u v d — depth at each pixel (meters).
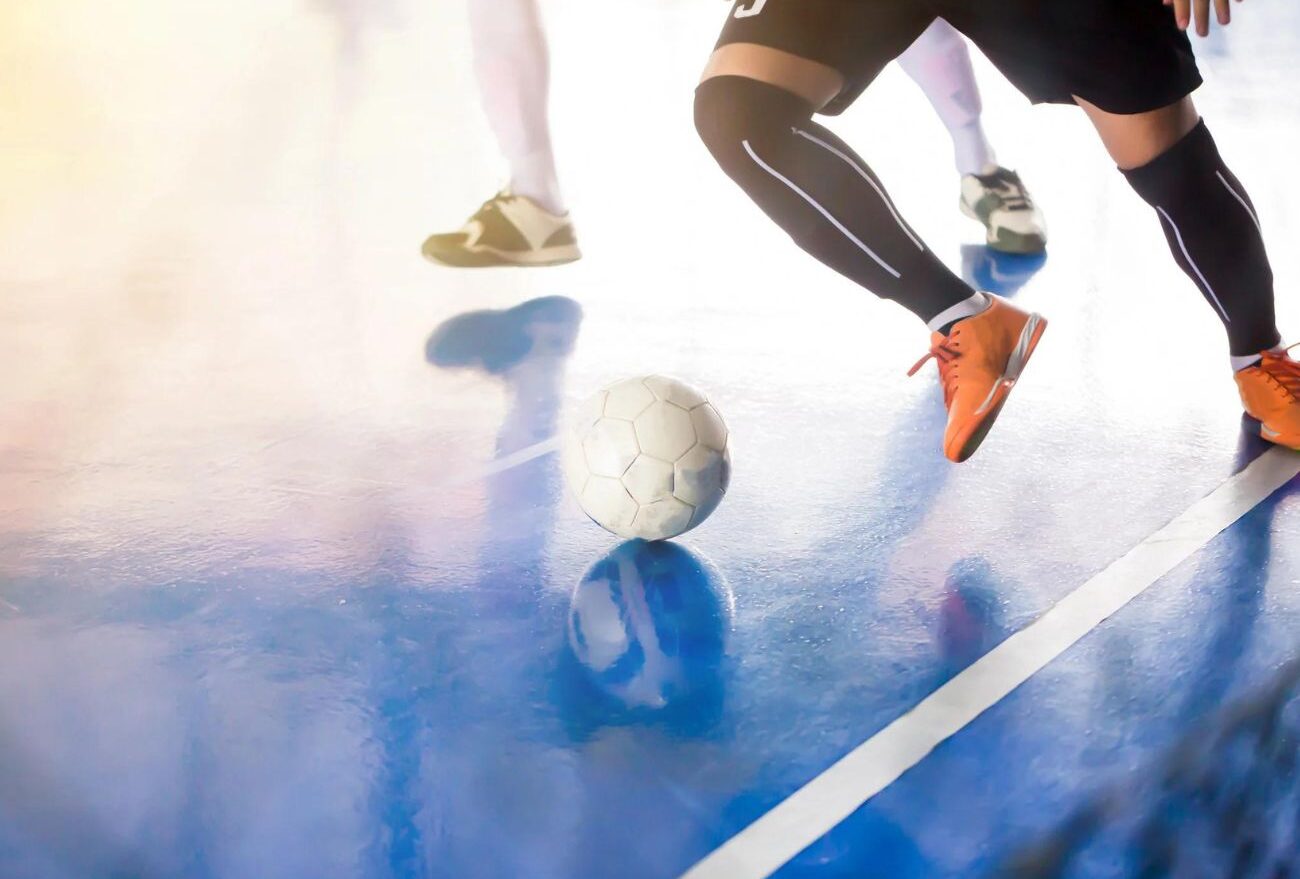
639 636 1.65
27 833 1.30
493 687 1.55
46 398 2.38
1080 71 1.78
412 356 2.60
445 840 1.29
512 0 2.91
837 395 2.41
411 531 1.92
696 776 1.39
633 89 5.05
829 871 1.25
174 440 2.21
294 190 3.78
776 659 1.61
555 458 2.16
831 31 1.71
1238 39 5.71
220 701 1.51
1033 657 1.61
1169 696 1.53
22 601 1.72
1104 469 2.12
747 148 1.75
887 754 1.42
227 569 1.80
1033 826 1.31
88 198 3.67
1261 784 1.37
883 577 1.80
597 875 1.25
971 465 2.13
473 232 3.07
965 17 1.77
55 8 6.50
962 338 1.98
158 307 2.85
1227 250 2.06
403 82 5.07
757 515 1.97
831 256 1.92
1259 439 2.23
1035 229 3.18
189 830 1.31
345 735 1.46
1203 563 1.83
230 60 5.44
